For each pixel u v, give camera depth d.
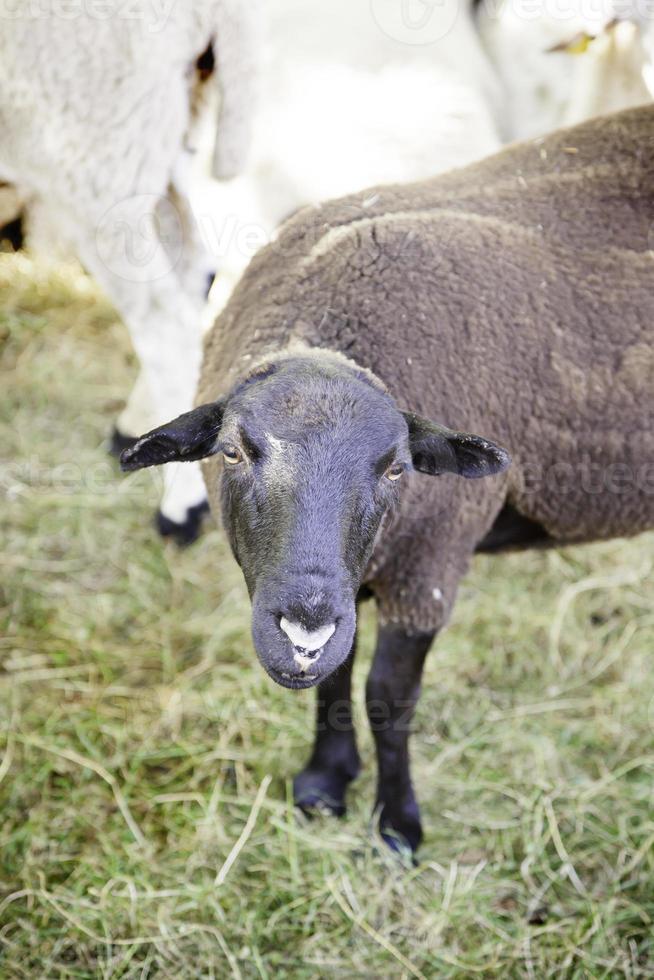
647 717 1.94
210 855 1.74
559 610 2.09
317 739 1.80
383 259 1.58
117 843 1.75
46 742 1.86
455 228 1.63
